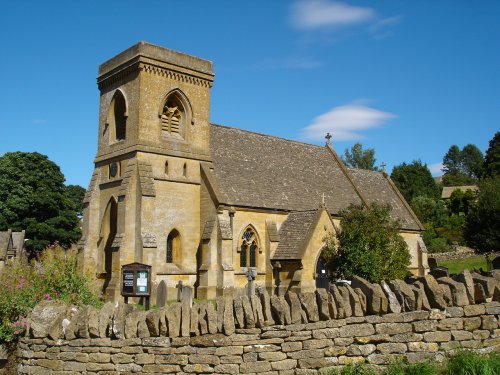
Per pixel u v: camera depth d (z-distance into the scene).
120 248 39.00
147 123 42.16
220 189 44.34
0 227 77.06
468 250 70.31
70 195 116.88
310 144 60.28
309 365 12.74
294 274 42.56
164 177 42.38
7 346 14.83
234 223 43.91
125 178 40.88
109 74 45.50
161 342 13.09
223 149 48.88
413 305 13.04
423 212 97.62
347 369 12.48
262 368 12.69
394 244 37.88
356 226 37.66
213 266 42.12
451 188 144.12
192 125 45.19
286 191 49.69
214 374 12.69
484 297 13.34
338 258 37.88
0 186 78.88
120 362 13.28
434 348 12.88
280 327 12.88
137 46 42.34
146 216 39.88
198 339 12.89
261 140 54.16
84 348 13.64
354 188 58.12
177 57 44.31
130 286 30.91
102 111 46.75
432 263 53.75
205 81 46.41
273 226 45.97
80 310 14.77
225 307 13.01
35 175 79.75
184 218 43.28
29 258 73.38
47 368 13.99
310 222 44.38
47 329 14.25
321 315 13.01
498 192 62.12
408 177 122.81
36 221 77.69
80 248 44.03
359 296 13.20
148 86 42.44
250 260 45.34
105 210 44.28
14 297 15.88
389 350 12.90
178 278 41.94
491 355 12.61
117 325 13.40
